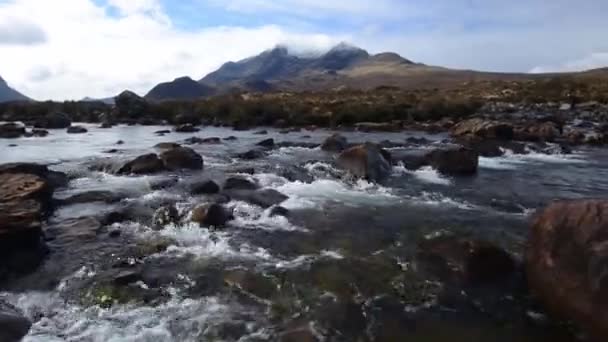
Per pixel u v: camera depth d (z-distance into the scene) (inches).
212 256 399.9
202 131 1696.6
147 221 491.5
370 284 345.4
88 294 328.5
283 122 1895.9
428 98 2474.2
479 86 3700.8
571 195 641.6
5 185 508.7
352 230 475.2
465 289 335.9
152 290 335.3
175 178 703.7
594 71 5900.6
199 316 301.3
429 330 288.0
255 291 334.0
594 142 1200.2
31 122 2063.2
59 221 486.6
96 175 741.9
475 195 637.3
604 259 272.5
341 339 276.2
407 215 532.4
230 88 6963.6
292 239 446.0
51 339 274.4
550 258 310.8
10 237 379.9
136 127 1946.4
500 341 277.1
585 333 268.4
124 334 281.0
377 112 1884.8
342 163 765.3
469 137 1269.7
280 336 278.1
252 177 718.5
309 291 334.6
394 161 837.8
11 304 312.5
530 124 1369.3
